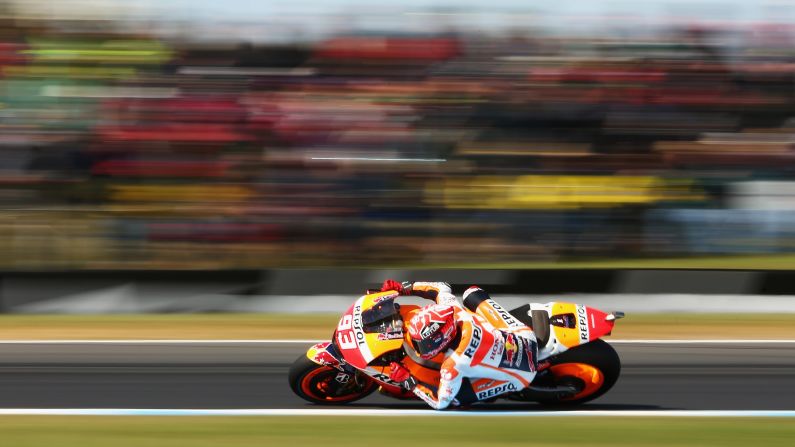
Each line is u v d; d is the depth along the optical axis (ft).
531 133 188.34
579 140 190.08
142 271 131.95
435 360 66.18
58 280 130.41
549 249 177.78
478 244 176.76
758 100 197.16
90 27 196.75
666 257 179.42
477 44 200.23
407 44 199.00
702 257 181.16
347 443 59.47
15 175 178.91
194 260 170.30
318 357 67.41
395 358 65.77
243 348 101.55
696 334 114.83
